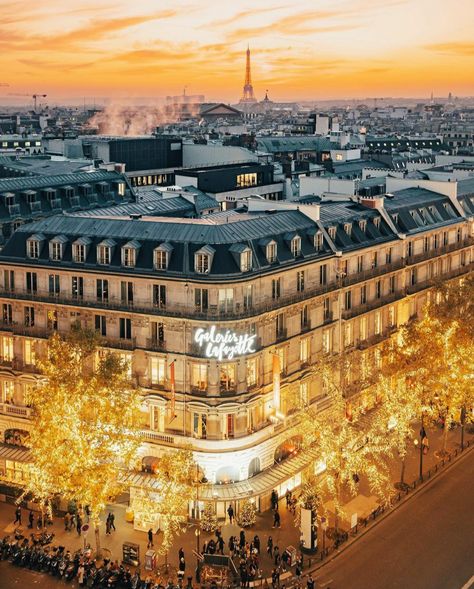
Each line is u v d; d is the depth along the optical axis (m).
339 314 119.44
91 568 90.44
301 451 111.75
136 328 105.56
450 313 118.75
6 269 113.88
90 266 107.88
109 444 94.62
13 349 114.00
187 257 102.88
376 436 110.81
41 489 93.62
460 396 115.44
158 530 101.56
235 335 101.19
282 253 109.69
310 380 114.81
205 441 102.69
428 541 99.12
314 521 96.38
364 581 91.00
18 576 91.38
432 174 186.75
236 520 103.69
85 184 163.50
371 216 131.12
